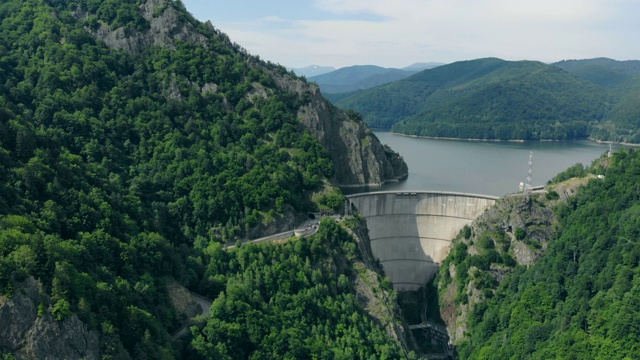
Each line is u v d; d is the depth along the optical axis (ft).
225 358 632.79
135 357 538.88
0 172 616.80
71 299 505.25
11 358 461.78
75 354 488.85
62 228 622.13
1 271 476.95
